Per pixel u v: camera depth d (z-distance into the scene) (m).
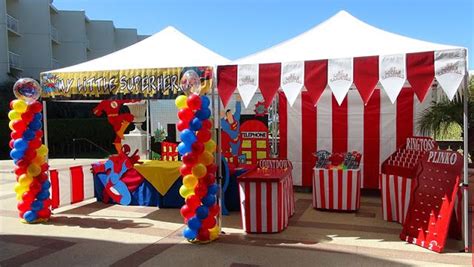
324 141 8.36
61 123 20.50
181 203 7.03
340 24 6.16
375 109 8.03
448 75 4.32
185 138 4.96
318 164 7.01
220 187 5.52
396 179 5.88
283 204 5.61
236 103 8.30
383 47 5.10
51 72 6.32
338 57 4.81
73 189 7.30
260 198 5.40
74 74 6.16
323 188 6.73
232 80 5.21
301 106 8.46
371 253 4.64
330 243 5.03
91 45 39.28
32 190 6.02
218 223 5.46
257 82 5.09
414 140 5.94
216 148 5.57
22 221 6.13
